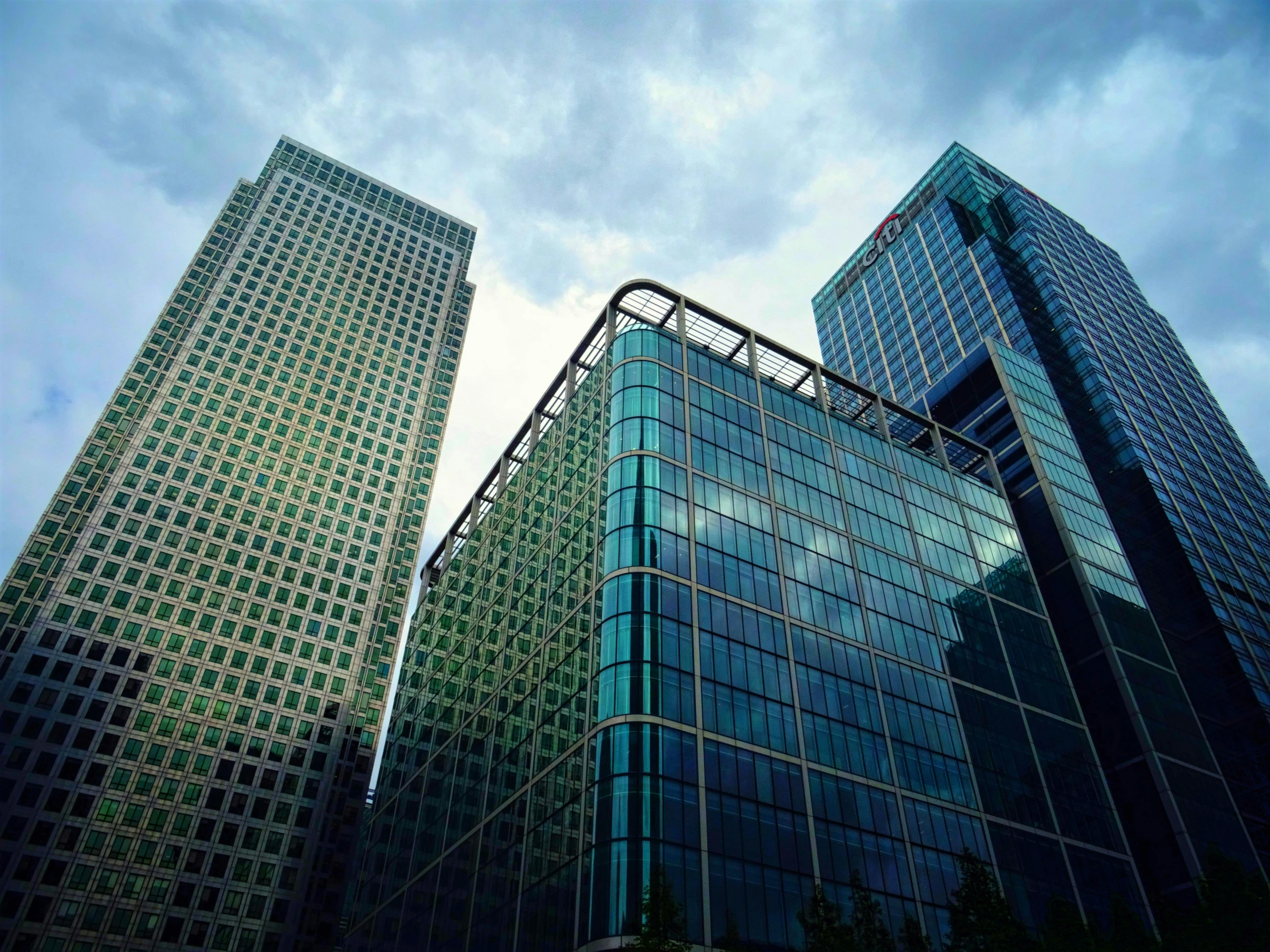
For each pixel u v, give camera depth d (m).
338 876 112.94
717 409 74.19
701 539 63.69
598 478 69.38
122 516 118.94
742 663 58.91
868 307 180.75
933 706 68.31
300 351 155.50
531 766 61.62
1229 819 79.12
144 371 144.00
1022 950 42.66
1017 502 100.69
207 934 96.44
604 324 82.94
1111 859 68.75
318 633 125.75
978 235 161.75
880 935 46.50
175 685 110.19
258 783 109.06
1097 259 164.25
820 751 58.31
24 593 113.50
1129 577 96.88
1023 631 83.56
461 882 64.56
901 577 76.50
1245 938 46.09
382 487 147.88
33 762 96.56
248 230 167.25
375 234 185.12
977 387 113.88
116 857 95.94
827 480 78.25
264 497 133.50
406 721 93.19
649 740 51.19
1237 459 139.00
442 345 178.62
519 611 76.50
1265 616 109.25
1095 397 124.50
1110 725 83.25
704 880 47.22
